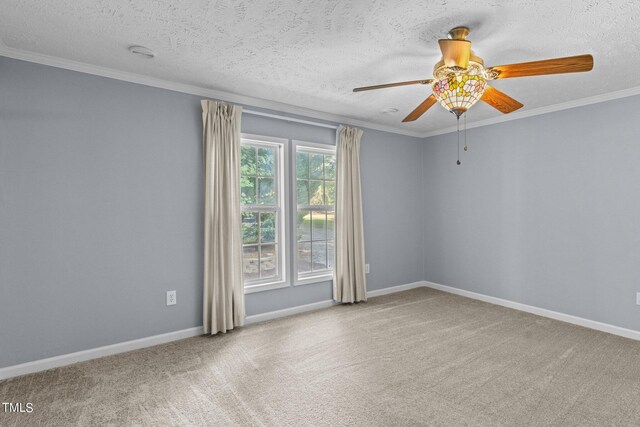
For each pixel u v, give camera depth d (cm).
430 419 198
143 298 298
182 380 242
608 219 333
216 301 324
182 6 191
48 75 257
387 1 185
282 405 213
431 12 195
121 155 287
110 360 273
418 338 317
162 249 307
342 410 207
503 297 419
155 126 303
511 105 244
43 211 257
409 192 500
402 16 200
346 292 416
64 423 196
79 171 270
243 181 362
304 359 275
